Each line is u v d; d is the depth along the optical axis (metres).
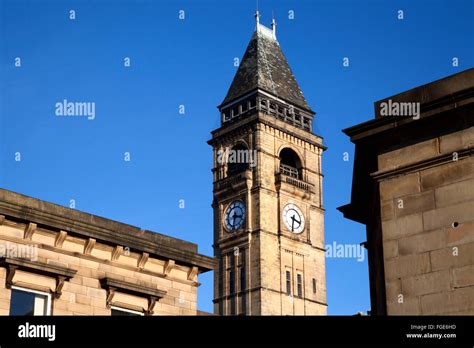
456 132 19.88
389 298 19.92
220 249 126.88
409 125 20.53
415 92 20.83
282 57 140.88
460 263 19.05
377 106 21.45
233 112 133.00
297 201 128.75
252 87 130.88
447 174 19.80
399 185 20.56
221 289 124.50
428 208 19.91
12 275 31.47
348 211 25.91
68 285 33.53
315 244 129.38
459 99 19.62
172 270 37.97
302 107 134.75
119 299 35.31
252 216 124.56
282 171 130.25
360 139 21.39
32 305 32.34
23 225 32.53
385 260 20.27
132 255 36.44
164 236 38.56
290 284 123.19
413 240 19.94
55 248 33.41
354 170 23.45
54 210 34.34
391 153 20.94
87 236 34.56
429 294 19.34
